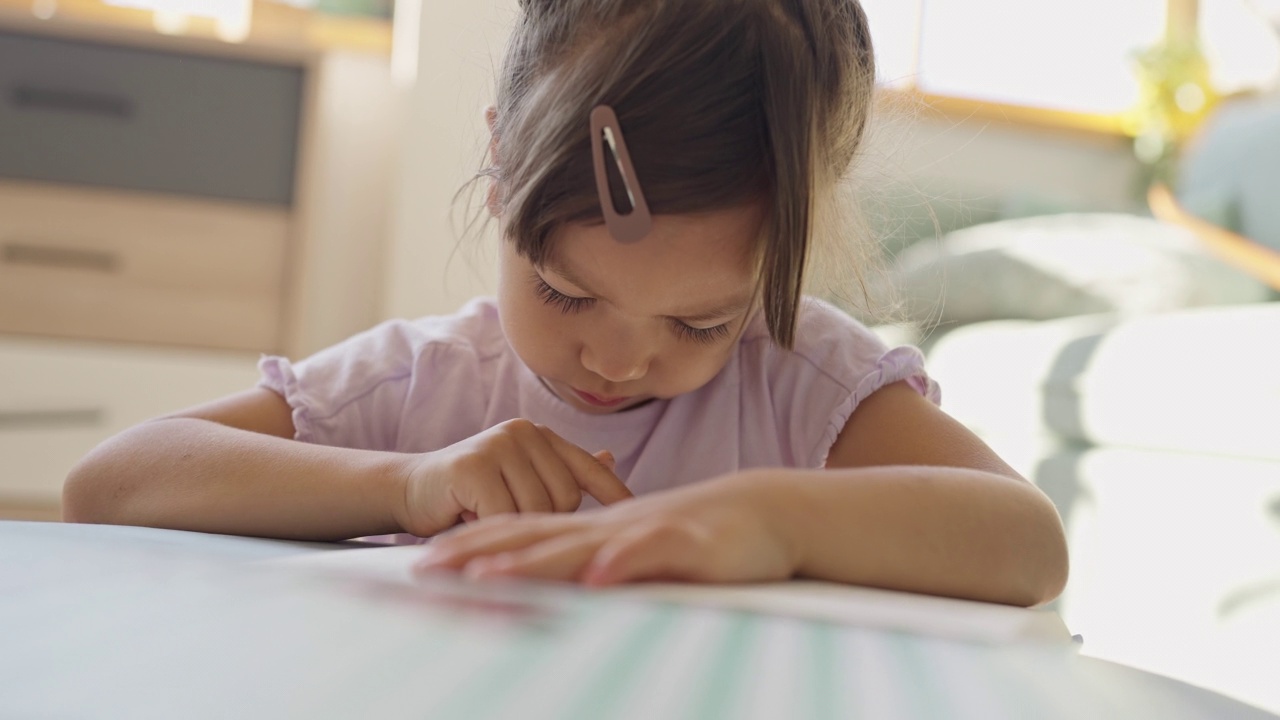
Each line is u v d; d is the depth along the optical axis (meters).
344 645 0.25
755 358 0.86
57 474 1.96
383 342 0.89
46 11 2.38
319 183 2.12
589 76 0.59
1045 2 2.88
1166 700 0.28
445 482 0.58
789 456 0.84
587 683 0.23
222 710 0.20
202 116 2.09
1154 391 1.31
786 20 0.64
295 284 2.11
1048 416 1.47
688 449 0.84
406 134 2.16
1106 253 1.92
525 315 0.65
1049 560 0.54
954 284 1.90
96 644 0.25
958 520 0.51
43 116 2.03
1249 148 2.29
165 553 0.40
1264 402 1.19
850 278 0.78
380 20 2.54
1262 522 1.15
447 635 0.27
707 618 0.32
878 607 0.38
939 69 2.83
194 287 2.09
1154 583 1.26
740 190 0.59
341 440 0.83
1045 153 2.81
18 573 0.34
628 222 0.57
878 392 0.82
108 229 2.06
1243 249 1.83
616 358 0.63
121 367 2.00
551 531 0.41
